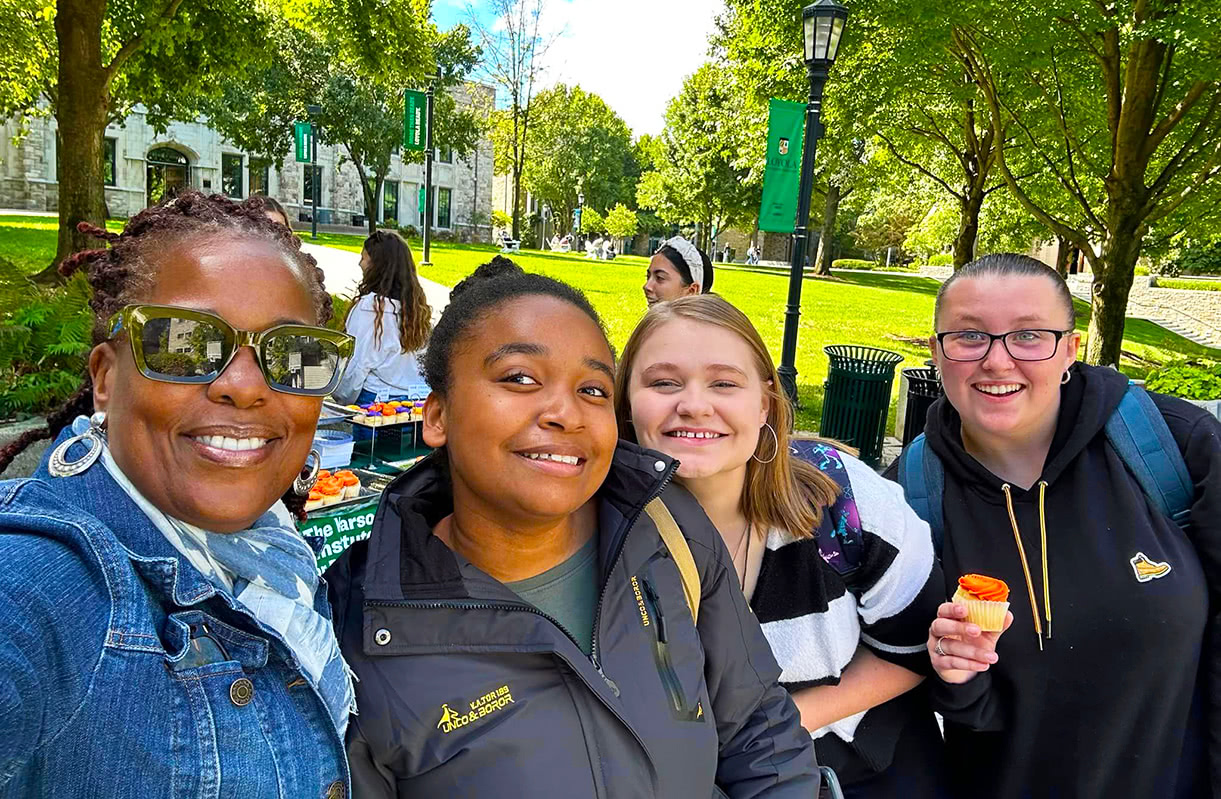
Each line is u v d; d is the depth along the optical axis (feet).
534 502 4.44
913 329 58.95
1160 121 37.22
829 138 44.62
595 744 4.37
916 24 31.83
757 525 6.56
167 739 3.08
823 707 6.35
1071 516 6.97
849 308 72.02
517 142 142.61
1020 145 48.21
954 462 7.47
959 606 6.00
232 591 3.70
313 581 4.18
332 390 3.96
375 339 14.76
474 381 4.50
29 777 2.87
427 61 44.29
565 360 4.48
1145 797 6.91
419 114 72.64
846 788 7.04
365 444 13.51
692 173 144.36
